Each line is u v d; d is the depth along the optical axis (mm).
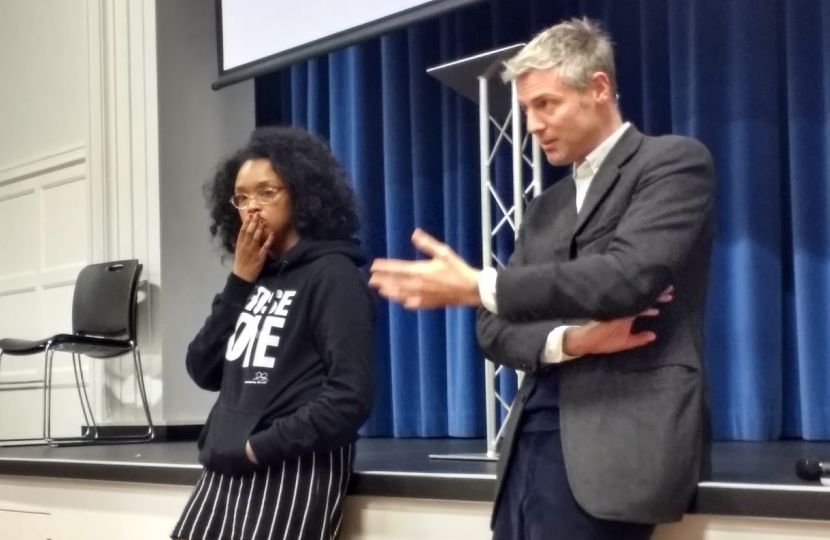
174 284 3633
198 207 3742
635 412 1266
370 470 1916
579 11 2977
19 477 2664
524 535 1334
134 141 3730
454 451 2520
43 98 4348
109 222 3799
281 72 3848
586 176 1416
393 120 3348
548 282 1204
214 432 1719
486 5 3162
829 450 2260
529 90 1397
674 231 1229
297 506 1658
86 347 3424
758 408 2549
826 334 2516
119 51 3805
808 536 1362
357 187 3426
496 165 3059
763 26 2607
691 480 1272
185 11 3773
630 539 1283
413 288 1248
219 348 1863
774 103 2611
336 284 1692
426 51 3289
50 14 4344
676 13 2740
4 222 4527
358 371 1638
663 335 1304
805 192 2549
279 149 1824
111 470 2383
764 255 2580
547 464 1325
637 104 2904
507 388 2975
